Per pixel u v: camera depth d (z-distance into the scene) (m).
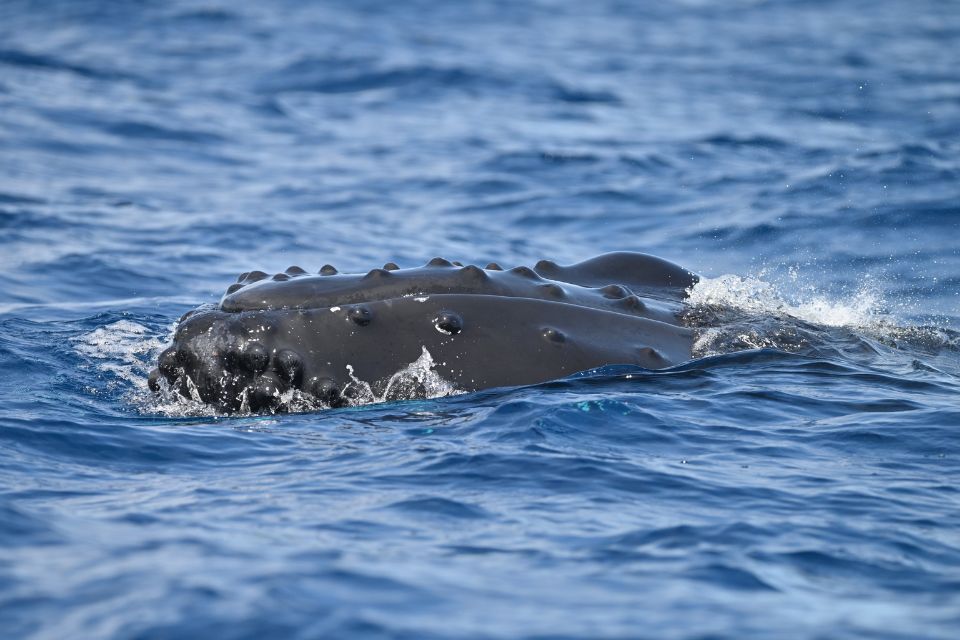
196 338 36.12
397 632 21.17
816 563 25.59
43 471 31.70
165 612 21.50
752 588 24.05
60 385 41.81
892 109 114.81
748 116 116.00
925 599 23.69
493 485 30.23
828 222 74.25
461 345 36.91
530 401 35.53
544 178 92.62
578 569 24.86
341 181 92.81
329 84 134.50
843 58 149.50
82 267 65.88
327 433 34.22
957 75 133.00
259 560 24.48
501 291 38.59
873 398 37.03
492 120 117.44
